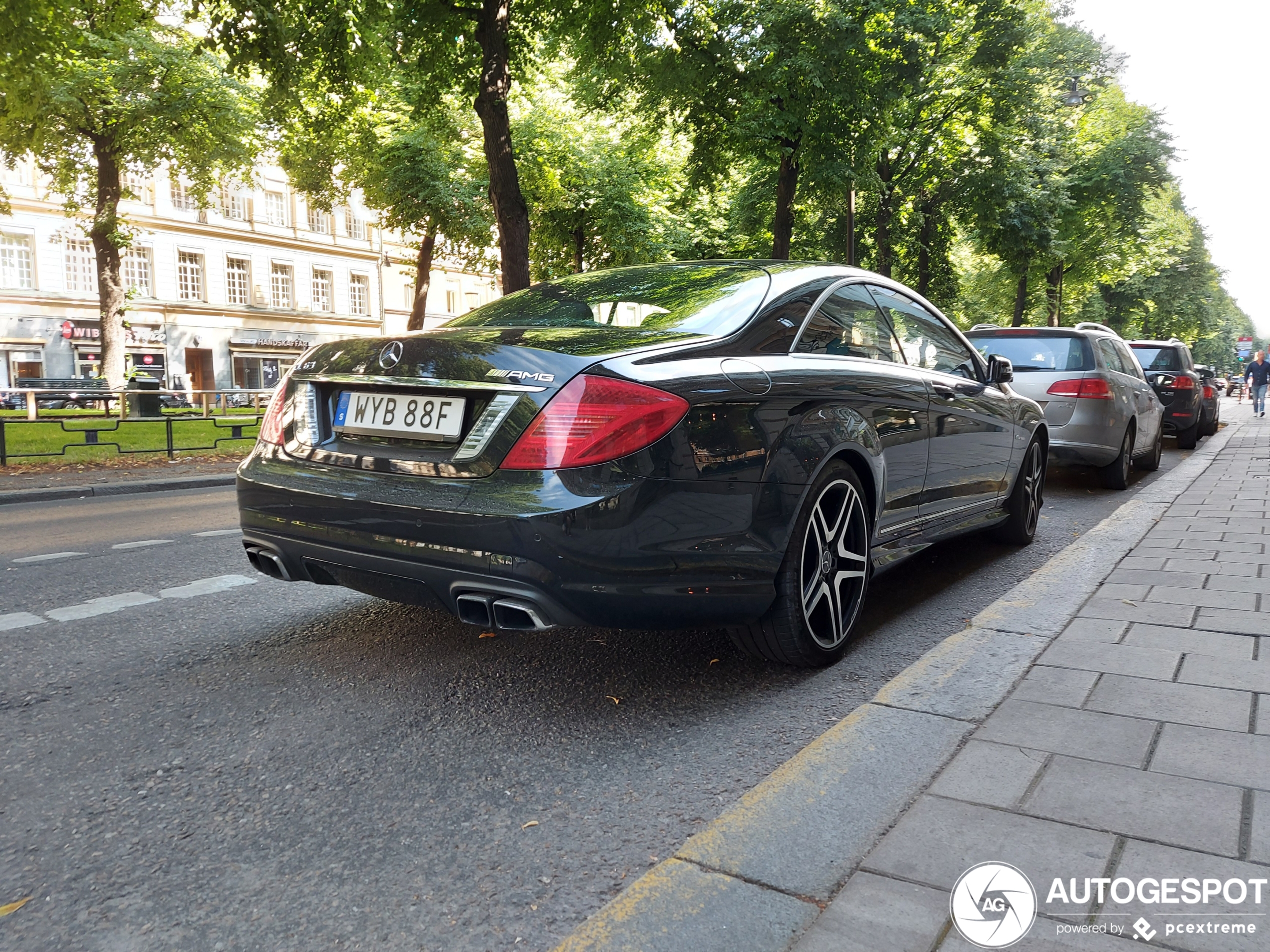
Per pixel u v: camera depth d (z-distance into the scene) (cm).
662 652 353
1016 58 2356
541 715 290
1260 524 540
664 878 187
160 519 757
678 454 266
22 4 1227
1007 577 481
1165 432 1380
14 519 779
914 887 175
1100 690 273
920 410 396
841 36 1708
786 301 339
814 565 322
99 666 339
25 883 196
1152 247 3906
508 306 368
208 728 280
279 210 4506
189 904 188
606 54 1541
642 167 2970
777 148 1842
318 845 212
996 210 2642
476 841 213
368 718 288
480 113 1382
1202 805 202
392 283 5078
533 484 256
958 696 277
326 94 1550
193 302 4153
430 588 275
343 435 306
